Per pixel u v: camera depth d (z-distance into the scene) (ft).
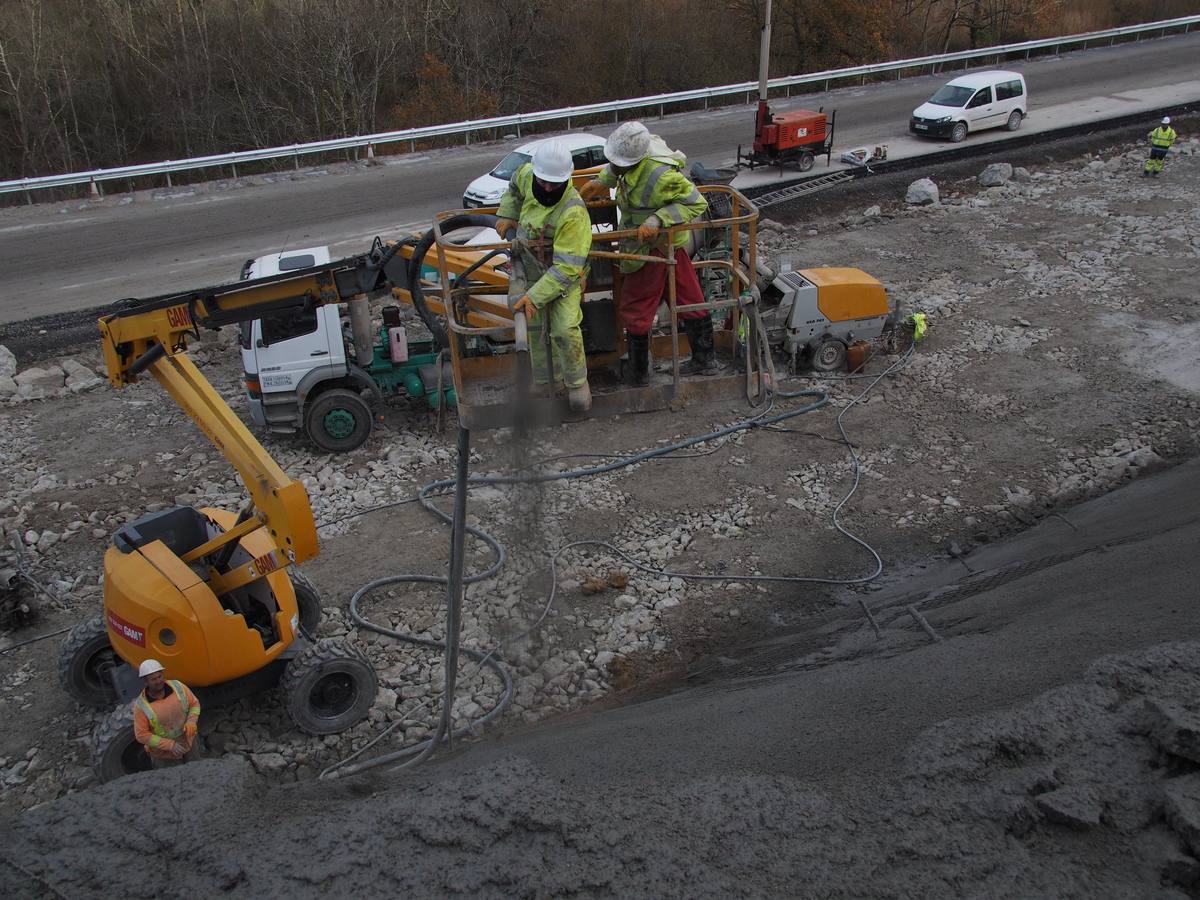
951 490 36.06
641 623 29.50
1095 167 72.33
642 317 17.43
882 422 40.57
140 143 88.12
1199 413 39.91
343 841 13.60
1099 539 29.32
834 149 76.89
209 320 21.13
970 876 11.88
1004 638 19.72
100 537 34.19
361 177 72.84
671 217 16.67
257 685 25.94
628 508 35.29
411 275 19.71
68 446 40.22
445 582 31.19
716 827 13.21
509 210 17.75
